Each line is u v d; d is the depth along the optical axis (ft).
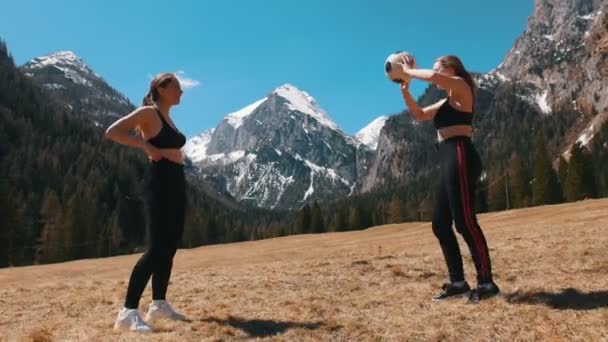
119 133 17.88
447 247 20.02
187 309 22.09
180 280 34.19
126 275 76.95
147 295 27.32
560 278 21.72
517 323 15.80
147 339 16.79
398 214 429.38
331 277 28.71
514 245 38.09
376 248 66.85
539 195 316.60
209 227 418.92
